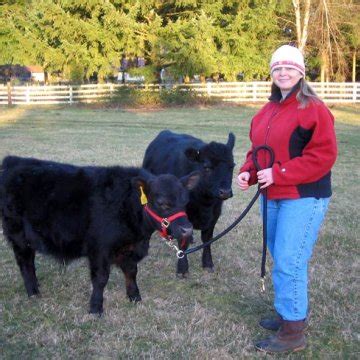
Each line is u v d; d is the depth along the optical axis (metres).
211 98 28.61
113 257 4.63
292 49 3.64
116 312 4.70
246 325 4.45
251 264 5.89
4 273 5.59
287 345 3.95
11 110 24.73
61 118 21.47
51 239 4.75
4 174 4.93
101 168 4.79
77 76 28.22
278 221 3.82
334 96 29.33
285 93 3.77
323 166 3.54
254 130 3.95
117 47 27.58
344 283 5.34
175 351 3.99
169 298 5.03
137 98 27.53
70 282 5.37
